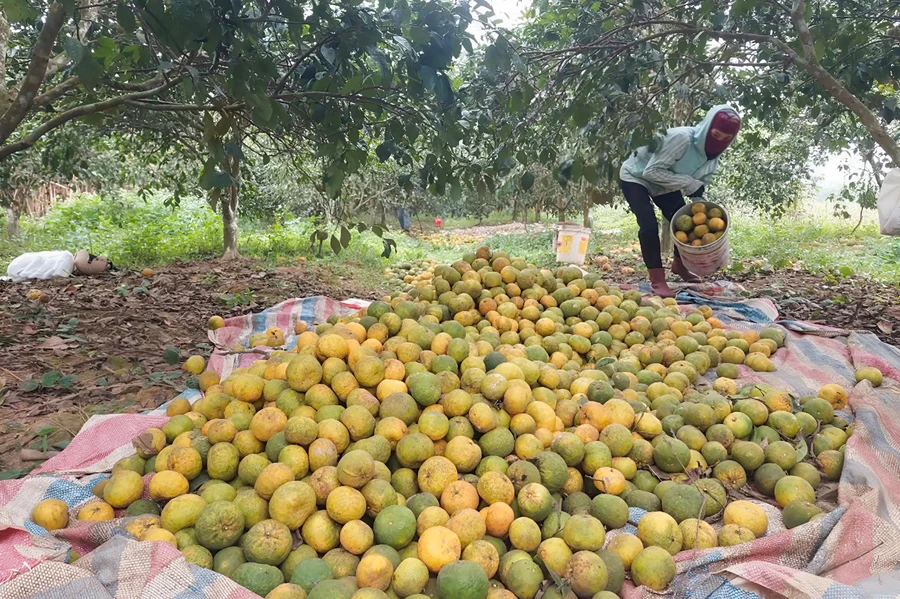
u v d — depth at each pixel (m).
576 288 5.63
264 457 2.90
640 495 2.92
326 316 6.29
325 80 3.95
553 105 6.02
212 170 3.39
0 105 4.43
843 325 6.90
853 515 2.59
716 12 5.43
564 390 3.76
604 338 4.96
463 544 2.46
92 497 2.88
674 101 9.95
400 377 3.42
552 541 2.50
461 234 28.91
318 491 2.59
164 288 9.05
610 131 5.37
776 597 2.26
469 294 5.07
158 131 8.88
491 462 2.94
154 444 3.04
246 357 4.84
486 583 2.21
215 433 2.97
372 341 3.82
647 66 5.22
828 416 3.69
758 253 13.41
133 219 16.44
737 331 5.40
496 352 3.83
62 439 3.98
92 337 6.20
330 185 4.31
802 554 2.49
